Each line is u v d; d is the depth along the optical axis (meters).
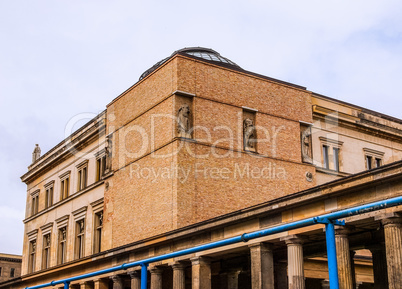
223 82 38.75
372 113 49.41
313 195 23.69
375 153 48.50
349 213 11.98
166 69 38.00
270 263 26.39
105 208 42.97
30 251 57.91
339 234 22.95
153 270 33.50
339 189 22.55
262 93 40.44
